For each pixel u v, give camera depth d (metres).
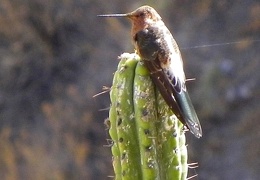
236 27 16.77
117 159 4.73
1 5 16.92
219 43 16.50
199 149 14.58
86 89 15.95
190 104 4.76
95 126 15.12
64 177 14.29
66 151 14.70
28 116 15.69
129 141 4.67
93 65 16.56
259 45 16.33
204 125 15.00
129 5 17.38
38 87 16.34
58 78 16.45
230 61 15.98
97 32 17.11
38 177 14.40
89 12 17.28
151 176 4.60
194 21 17.11
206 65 15.88
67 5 17.17
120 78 4.70
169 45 4.82
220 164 14.20
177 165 4.67
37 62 16.72
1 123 15.59
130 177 4.67
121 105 4.66
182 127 4.77
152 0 17.48
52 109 15.72
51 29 16.92
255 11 16.89
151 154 4.61
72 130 15.12
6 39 17.06
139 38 4.83
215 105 15.19
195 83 15.66
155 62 4.70
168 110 4.68
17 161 14.65
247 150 14.26
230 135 14.68
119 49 16.66
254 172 13.88
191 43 16.55
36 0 16.95
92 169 14.35
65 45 16.97
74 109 15.56
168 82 4.69
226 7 17.36
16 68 16.67
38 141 14.95
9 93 16.33
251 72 15.70
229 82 15.56
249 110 14.95
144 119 4.60
